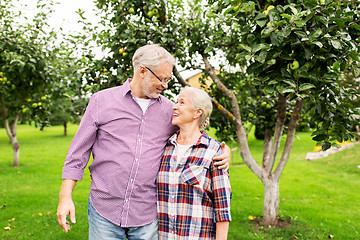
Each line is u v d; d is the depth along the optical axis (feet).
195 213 5.33
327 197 18.79
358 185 21.76
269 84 7.61
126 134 5.70
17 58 14.03
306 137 56.54
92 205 5.74
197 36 12.12
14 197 17.93
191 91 5.74
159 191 5.76
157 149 5.86
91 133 5.65
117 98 5.79
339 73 8.94
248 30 7.89
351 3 8.64
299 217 14.69
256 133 56.24
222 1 9.25
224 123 15.49
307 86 7.30
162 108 6.10
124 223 5.59
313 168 28.91
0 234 12.20
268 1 7.85
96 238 5.67
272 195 13.34
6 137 67.77
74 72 11.19
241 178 24.49
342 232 12.82
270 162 13.35
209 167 5.43
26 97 17.60
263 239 11.93
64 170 5.49
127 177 5.57
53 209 15.65
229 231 12.78
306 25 7.77
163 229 5.71
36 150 44.27
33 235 12.16
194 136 5.79
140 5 11.37
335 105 8.59
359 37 8.22
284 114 12.68
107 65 11.32
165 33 11.02
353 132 8.87
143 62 5.55
